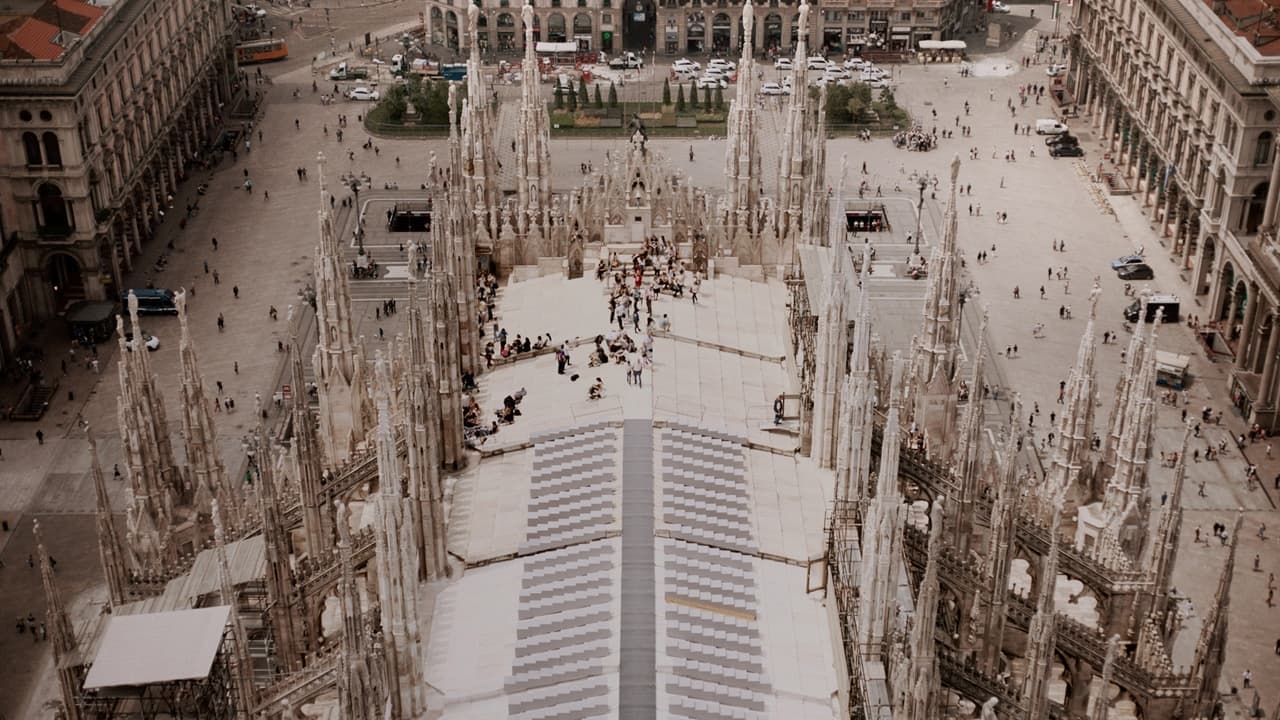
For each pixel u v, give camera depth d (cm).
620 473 11231
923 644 7519
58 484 14600
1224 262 17125
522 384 12700
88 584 13075
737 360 13150
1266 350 15950
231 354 16875
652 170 14325
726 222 14525
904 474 10900
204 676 8931
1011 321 17600
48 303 17662
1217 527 13638
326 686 9025
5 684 11894
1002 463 11081
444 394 11288
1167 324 17638
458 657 9600
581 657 9550
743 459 11688
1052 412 15638
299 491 10806
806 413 11681
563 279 14438
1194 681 9681
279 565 9612
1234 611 12688
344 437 12194
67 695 9425
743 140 14212
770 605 10175
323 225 11556
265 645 10475
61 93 16738
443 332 11112
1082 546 11294
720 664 9575
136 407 11006
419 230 19862
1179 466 10050
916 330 17088
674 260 14212
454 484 11394
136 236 19188
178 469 11569
